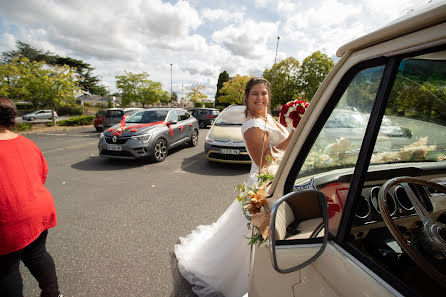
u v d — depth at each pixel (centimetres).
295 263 77
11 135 146
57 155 739
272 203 94
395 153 90
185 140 801
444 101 74
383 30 58
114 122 1117
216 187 450
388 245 78
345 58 71
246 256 174
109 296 193
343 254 67
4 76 1481
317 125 79
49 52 4788
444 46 50
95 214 338
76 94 1712
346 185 72
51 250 254
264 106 158
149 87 2500
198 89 3909
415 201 81
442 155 95
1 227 133
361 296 58
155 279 210
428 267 63
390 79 60
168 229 296
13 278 143
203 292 185
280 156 147
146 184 468
